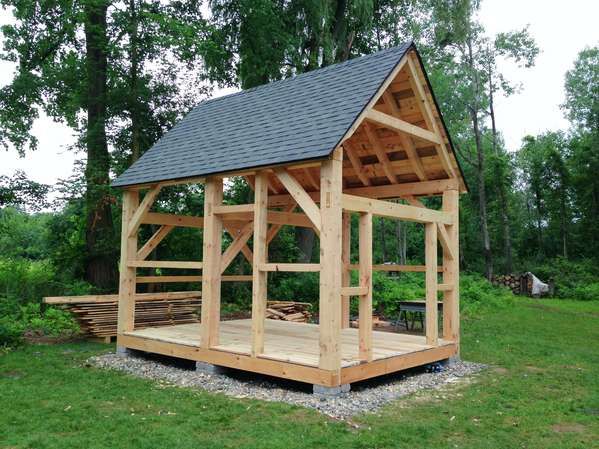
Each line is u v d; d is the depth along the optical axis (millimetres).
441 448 4078
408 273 19578
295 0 15414
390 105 7344
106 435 4262
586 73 33375
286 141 6250
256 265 6180
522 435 4465
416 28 21078
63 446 4004
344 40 17234
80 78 14297
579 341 10094
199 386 6066
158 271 14500
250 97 8836
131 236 8250
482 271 28391
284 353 6250
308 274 15062
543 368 7445
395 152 8039
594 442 4312
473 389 6105
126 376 6605
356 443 4121
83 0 12523
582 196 28922
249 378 6469
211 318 6793
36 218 20703
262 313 6188
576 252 28922
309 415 4852
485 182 30656
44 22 14438
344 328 9000
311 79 7914
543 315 14453
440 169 7898
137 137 14125
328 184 5480
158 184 7754
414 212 6840
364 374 5836
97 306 9273
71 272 13562
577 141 32125
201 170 6938
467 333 10867
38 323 10617
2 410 4984
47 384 6109
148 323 9898
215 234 6898
